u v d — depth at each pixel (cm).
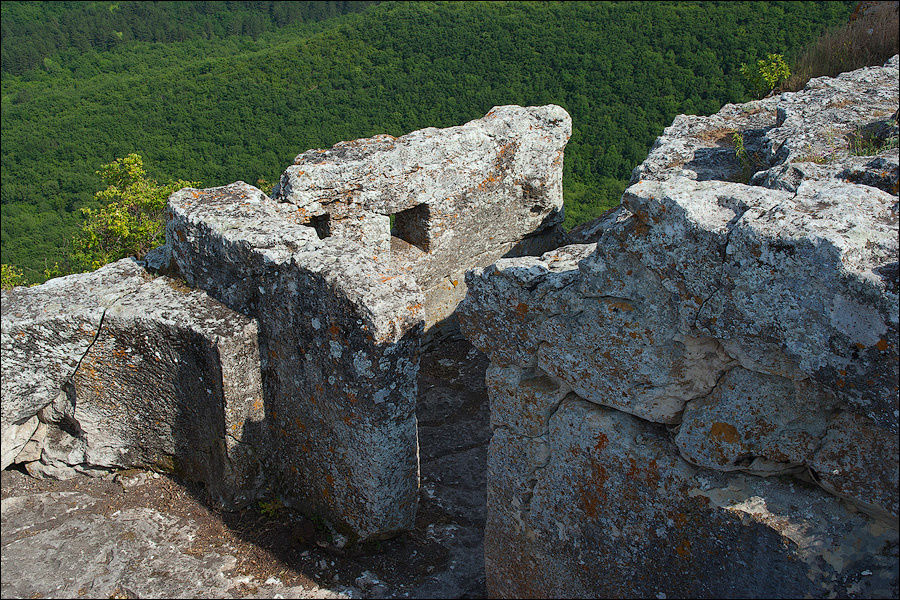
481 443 598
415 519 492
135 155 1167
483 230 743
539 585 390
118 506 498
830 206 267
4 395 477
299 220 604
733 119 667
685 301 288
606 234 305
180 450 509
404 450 442
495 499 397
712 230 271
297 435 476
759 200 278
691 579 323
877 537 274
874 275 238
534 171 752
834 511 284
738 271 267
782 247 254
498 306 355
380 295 406
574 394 351
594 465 343
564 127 759
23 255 2402
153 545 462
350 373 417
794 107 558
